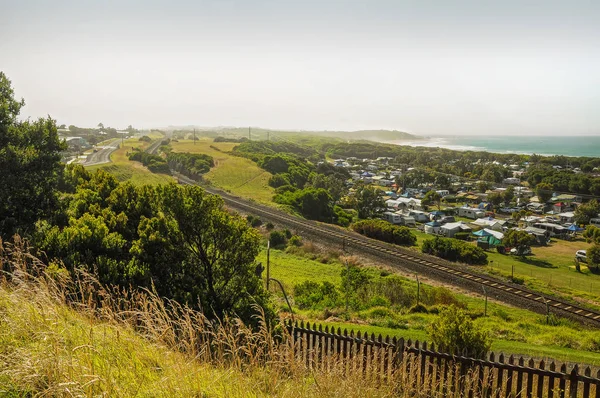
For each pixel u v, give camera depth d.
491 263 60.53
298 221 62.97
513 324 24.44
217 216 13.39
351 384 5.73
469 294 35.75
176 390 4.76
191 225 13.22
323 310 24.64
